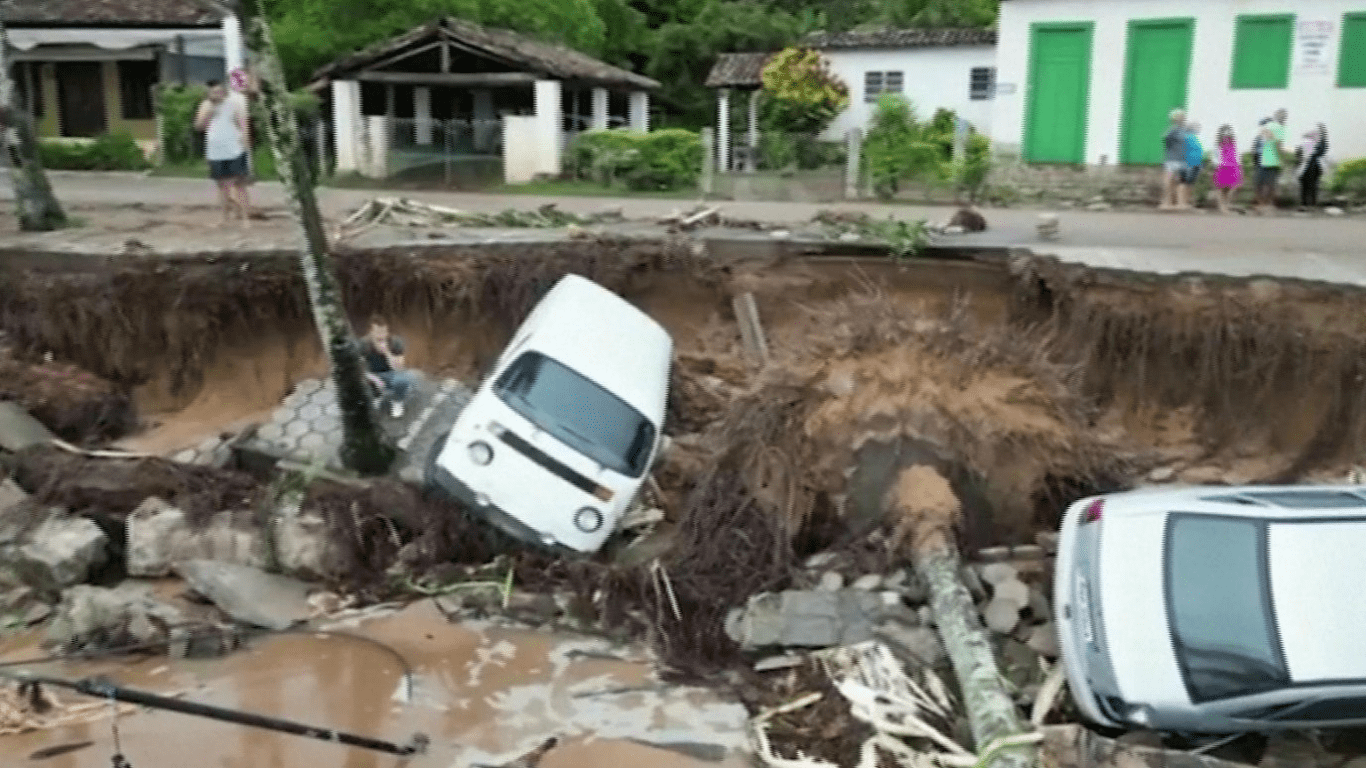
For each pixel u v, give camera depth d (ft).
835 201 69.51
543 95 80.84
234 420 48.19
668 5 132.36
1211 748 29.01
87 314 48.19
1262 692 27.30
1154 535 30.09
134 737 29.76
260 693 32.09
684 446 44.80
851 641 33.71
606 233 51.31
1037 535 38.09
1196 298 43.14
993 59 98.43
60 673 32.78
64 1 89.51
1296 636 27.63
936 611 33.24
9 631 35.40
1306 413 42.42
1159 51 68.54
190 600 36.78
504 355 42.47
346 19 93.45
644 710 31.63
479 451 37.78
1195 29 67.36
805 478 39.19
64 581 37.19
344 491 39.52
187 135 86.74
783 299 49.14
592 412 38.47
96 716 30.68
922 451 38.68
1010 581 35.35
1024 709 31.01
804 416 39.65
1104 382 44.65
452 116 86.99
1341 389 41.73
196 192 70.69
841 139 102.78
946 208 65.36
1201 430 43.55
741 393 43.16
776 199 71.20
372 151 80.84
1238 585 28.68
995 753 27.32
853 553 37.73
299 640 35.06
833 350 40.73
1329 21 64.85
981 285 47.96
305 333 49.93
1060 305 45.57
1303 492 31.81
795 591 35.60
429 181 79.66
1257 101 67.00
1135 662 28.40
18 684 31.71
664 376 41.60
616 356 40.40
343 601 37.29
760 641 34.17
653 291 49.93
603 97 91.61
